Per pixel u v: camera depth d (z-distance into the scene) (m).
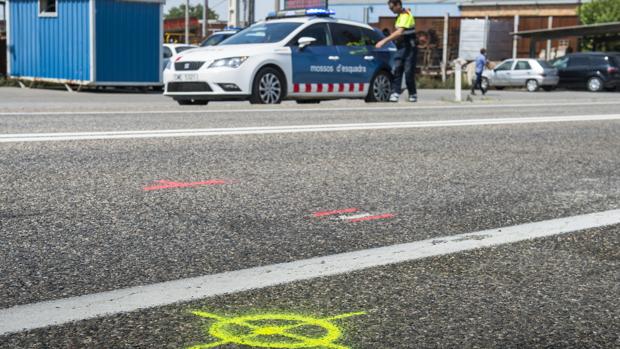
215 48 12.58
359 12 49.00
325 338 2.10
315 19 13.24
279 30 12.95
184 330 2.14
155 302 2.38
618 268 2.90
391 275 2.74
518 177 5.18
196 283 2.59
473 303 2.44
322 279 2.67
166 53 22.86
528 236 3.41
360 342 2.08
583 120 9.82
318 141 6.87
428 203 4.18
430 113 10.84
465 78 35.97
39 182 4.46
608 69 30.94
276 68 12.52
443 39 38.97
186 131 7.36
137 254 2.95
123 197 4.08
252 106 11.25
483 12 47.00
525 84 32.25
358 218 3.73
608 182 5.07
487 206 4.14
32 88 22.25
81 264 2.79
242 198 4.15
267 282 2.62
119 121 8.32
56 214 3.62
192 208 3.85
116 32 20.61
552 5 45.38
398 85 13.92
